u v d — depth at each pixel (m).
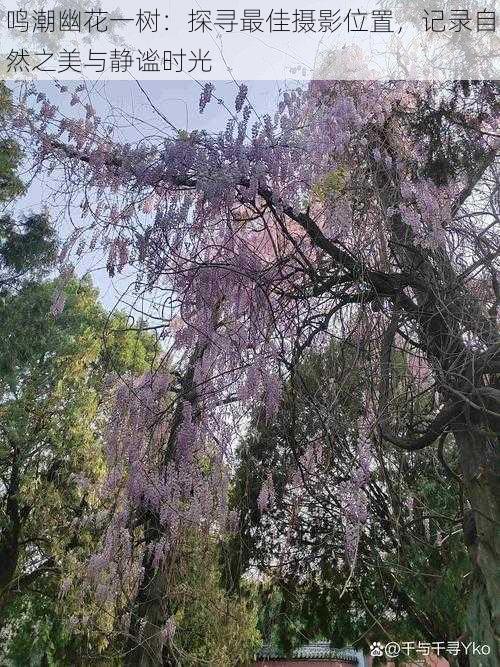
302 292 3.91
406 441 3.71
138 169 3.86
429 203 3.76
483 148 4.18
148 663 4.65
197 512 4.07
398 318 3.79
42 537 11.94
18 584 12.55
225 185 3.72
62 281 4.06
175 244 3.94
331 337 3.97
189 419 4.02
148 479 4.15
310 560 7.75
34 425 11.65
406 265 3.95
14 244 9.15
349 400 3.88
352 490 3.45
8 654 12.95
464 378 3.42
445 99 4.23
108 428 4.31
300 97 4.18
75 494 11.39
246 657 8.31
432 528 5.96
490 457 3.64
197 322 4.02
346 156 4.03
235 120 3.86
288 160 3.92
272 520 6.73
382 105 4.19
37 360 11.36
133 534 4.73
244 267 3.95
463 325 3.70
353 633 8.11
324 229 3.95
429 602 6.91
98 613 6.48
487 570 3.52
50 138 4.04
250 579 7.80
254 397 3.81
